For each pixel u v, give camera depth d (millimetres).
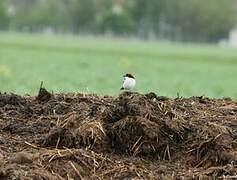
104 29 125375
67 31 131625
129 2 129250
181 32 133750
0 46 55875
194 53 65562
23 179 6059
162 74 33281
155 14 129750
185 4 131250
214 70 40844
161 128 7102
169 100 8305
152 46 82500
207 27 134000
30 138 7168
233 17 141875
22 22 131500
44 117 7586
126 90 8180
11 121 7594
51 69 31922
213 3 133500
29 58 42188
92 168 6559
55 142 6984
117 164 6648
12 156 6512
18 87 19672
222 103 8594
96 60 43656
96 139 6934
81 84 19188
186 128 7207
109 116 7211
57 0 132125
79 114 7473
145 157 6895
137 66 38969
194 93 21000
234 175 6426
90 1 127375
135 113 7152
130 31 125750
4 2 132000
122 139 6969
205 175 6488
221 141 6883
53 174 6312
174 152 6969
